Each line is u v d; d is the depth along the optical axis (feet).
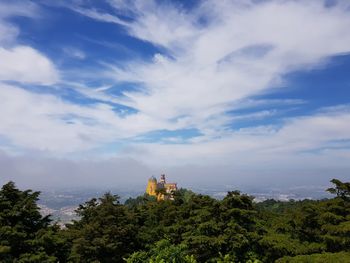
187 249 89.10
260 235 89.10
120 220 94.12
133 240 95.35
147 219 113.29
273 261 85.92
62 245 89.81
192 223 97.86
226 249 87.56
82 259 86.89
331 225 79.56
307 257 73.05
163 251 66.13
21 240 80.59
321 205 87.30
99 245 85.97
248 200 93.56
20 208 83.82
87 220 103.76
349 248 78.79
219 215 91.71
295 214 92.53
